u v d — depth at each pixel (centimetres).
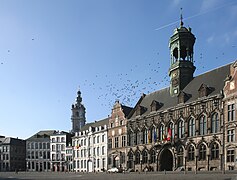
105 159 10075
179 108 6788
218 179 3378
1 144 14600
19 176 6538
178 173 5503
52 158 13862
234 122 5519
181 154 6669
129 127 8462
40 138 14662
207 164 5997
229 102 5672
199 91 6394
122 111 9050
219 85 6169
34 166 14475
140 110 8162
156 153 7344
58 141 13888
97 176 5622
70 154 13450
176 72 7356
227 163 5581
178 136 6788
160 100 7831
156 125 7431
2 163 14438
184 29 7394
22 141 15275
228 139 5631
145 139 7838
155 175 4988
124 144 8788
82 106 17275
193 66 7319
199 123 6303
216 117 5959
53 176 6212
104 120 10931
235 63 5641
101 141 10412
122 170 8000
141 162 7844
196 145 6278
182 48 7375
